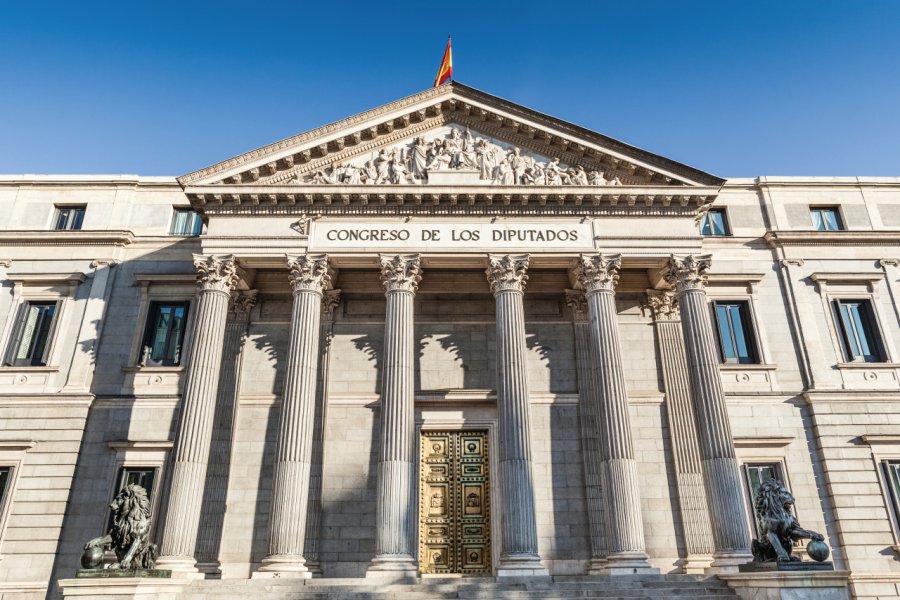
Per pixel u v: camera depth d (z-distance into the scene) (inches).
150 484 1202.6
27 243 1376.7
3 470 1208.8
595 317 1126.4
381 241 1168.2
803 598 804.0
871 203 1448.1
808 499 1208.8
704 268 1162.0
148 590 852.6
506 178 1219.9
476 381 1284.4
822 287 1363.2
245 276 1243.8
